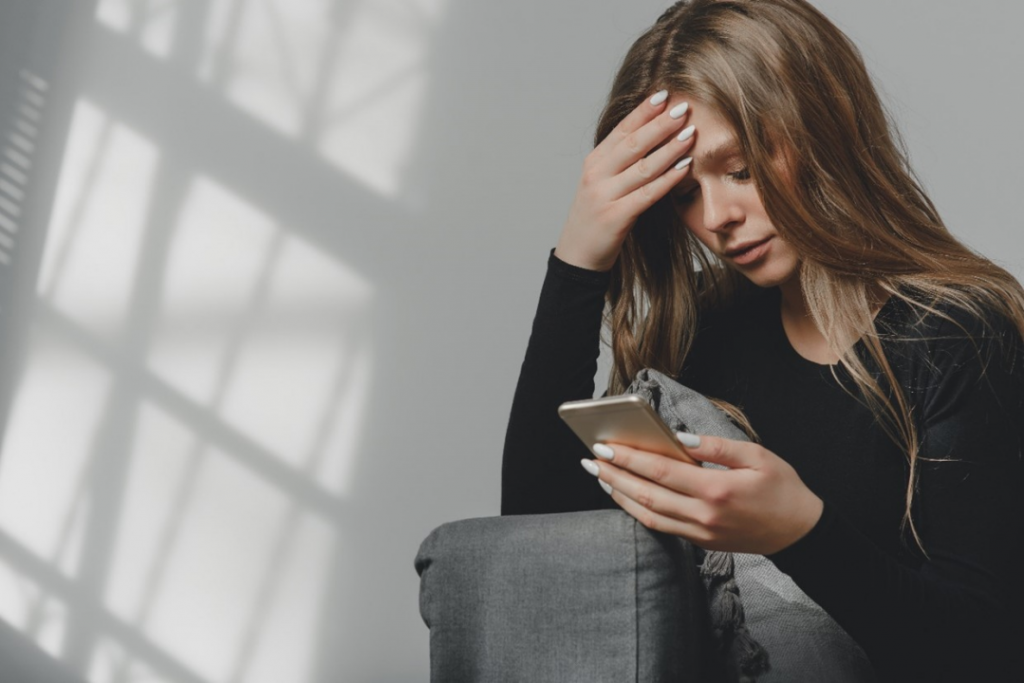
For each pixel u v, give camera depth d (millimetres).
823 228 986
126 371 3383
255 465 3344
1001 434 931
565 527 801
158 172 3412
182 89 3426
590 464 786
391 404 3334
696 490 743
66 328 3400
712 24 995
